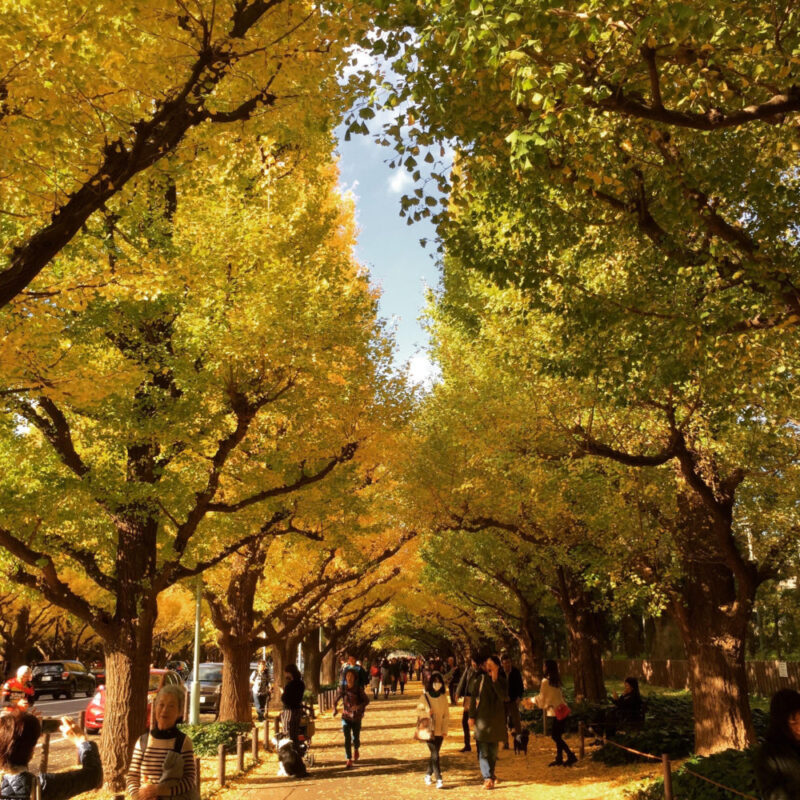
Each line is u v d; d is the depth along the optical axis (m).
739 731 10.70
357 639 50.97
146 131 6.09
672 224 7.71
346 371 13.73
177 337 10.83
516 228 8.33
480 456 13.42
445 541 22.25
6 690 14.98
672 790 7.98
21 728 4.95
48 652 58.91
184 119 6.23
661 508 11.49
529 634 26.03
